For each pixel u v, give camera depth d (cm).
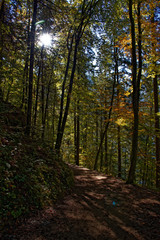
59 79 1631
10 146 609
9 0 891
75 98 1636
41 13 1085
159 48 934
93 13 1173
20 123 1018
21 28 962
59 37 1372
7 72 928
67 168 942
